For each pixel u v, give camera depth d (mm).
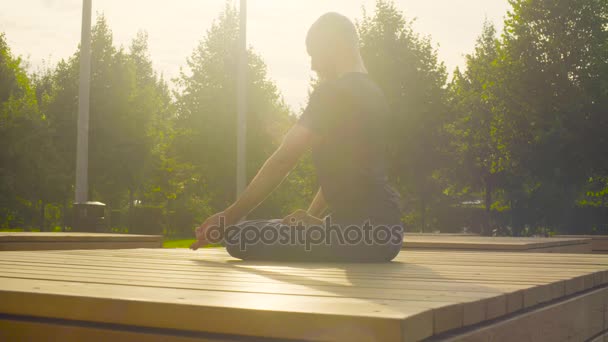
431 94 26984
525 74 24766
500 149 26375
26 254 3771
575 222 26688
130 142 32562
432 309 1353
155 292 1695
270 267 2750
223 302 1477
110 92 32469
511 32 25578
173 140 32688
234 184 31078
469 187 30062
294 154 2990
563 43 24312
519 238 7902
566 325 2225
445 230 31406
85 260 3186
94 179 32188
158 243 7762
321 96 3012
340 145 3033
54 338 1569
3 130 27609
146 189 37219
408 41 27344
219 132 30969
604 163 23875
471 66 32000
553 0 24500
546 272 2580
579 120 23562
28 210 29453
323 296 1637
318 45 3250
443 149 27375
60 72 32750
